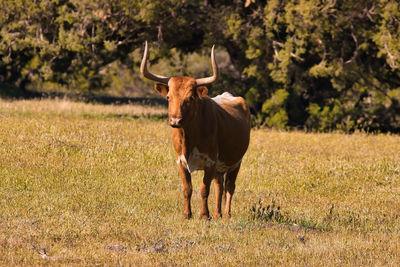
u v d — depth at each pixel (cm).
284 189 4816
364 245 2994
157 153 5662
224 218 3578
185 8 9800
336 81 9925
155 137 6788
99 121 7812
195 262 2564
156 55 9938
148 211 3712
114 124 7525
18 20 9562
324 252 2809
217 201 3759
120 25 9525
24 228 3003
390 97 11125
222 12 9769
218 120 3619
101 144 5791
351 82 10600
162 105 14400
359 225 3591
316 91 10988
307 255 2755
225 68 11662
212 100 3847
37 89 15675
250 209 3791
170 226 3247
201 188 3547
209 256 2658
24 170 4591
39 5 9281
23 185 4191
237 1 9956
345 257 2753
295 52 9806
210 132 3478
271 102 9962
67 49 9569
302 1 9006
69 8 9450
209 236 3045
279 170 5431
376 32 9506
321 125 10125
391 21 9175
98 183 4466
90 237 2916
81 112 9319
